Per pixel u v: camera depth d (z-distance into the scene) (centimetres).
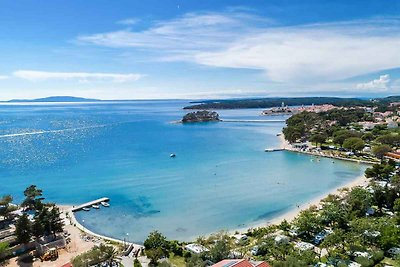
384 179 14288
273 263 6675
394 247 7556
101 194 13825
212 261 7238
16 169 18162
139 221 10881
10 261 7950
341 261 7044
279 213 11469
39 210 9975
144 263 7650
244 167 18538
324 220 9244
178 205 12362
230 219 10950
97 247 7688
